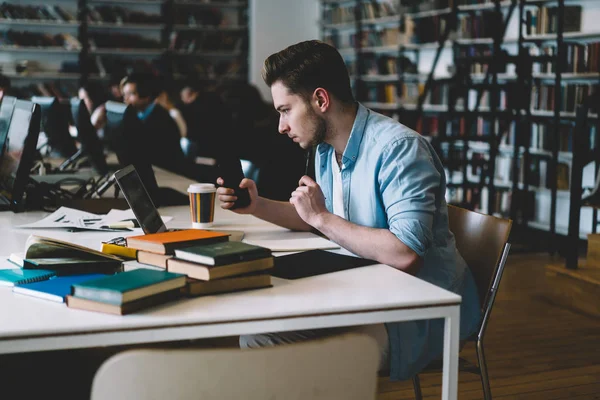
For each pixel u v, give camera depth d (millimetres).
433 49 7367
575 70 5305
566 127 5512
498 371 2854
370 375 1062
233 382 983
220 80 9438
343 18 8945
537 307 3797
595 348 3148
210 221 2066
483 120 6273
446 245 1765
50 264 1457
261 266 1372
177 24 9172
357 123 1796
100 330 1121
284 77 1767
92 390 958
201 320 1166
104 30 8914
